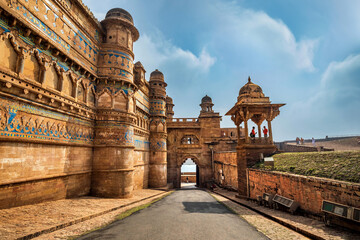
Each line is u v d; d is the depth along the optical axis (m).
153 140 23.45
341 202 5.97
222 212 9.20
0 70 6.45
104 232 5.87
